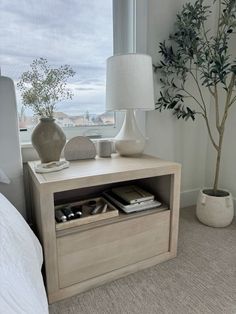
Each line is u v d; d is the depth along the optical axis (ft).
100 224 3.52
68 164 3.79
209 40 5.59
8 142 3.74
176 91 5.80
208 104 6.39
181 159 6.37
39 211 3.17
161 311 3.16
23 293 1.69
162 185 4.24
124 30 5.25
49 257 3.14
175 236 4.21
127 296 3.41
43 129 3.76
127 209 3.84
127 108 4.08
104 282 3.65
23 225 2.64
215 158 6.52
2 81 3.55
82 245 3.37
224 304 3.26
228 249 4.55
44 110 3.89
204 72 5.14
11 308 1.49
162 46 5.22
